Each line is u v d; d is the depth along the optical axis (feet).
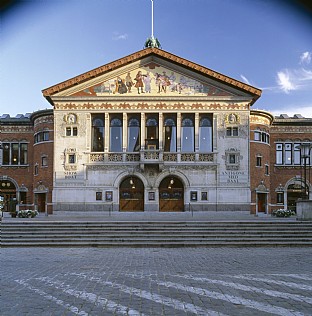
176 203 134.10
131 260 55.52
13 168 158.81
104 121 135.33
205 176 133.18
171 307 29.60
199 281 39.32
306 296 32.99
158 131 134.21
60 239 75.10
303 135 164.96
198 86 135.54
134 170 133.18
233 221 85.51
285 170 163.32
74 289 35.65
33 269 47.14
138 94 134.82
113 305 30.17
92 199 132.46
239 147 134.00
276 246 72.49
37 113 148.56
